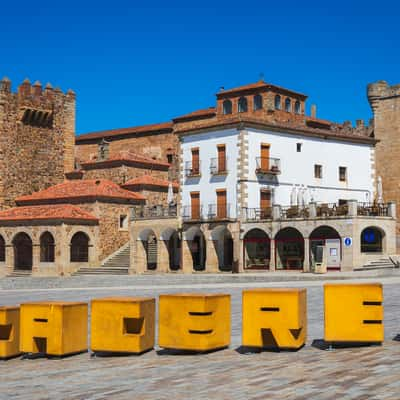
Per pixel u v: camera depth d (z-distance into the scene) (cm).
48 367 1492
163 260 6053
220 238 5769
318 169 6044
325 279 4162
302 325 1542
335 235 5016
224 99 7831
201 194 5859
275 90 7500
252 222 5444
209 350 1550
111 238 6806
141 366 1427
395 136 6738
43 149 7925
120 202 6912
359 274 4306
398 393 1027
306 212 5156
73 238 6550
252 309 1511
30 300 3344
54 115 8038
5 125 7550
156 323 2269
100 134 9275
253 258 5484
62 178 8112
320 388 1089
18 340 1678
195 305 1523
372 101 6881
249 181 5575
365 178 6353
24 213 6762
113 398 1119
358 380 1130
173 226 5959
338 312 1501
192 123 8256
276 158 5744
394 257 5044
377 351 1420
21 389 1256
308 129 5981
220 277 4612
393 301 2422
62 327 1587
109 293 3597
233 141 5634
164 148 8538
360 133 7538
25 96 7712
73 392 1195
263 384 1152
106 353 1623
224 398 1066
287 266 5319
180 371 1337
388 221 5094
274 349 1539
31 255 6706
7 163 7544
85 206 6812
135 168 7544
